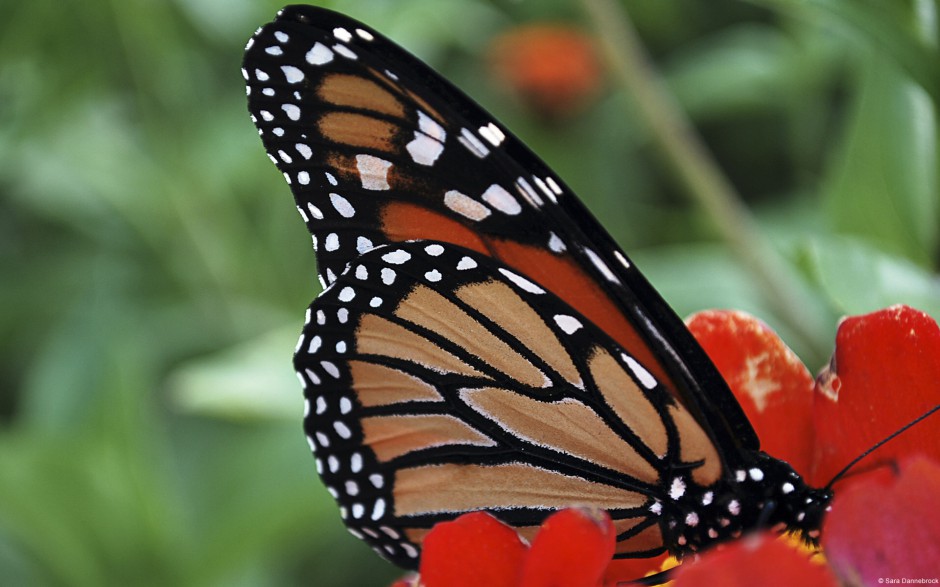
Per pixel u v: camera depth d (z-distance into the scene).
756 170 0.59
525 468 0.29
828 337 0.36
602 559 0.26
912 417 0.28
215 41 0.43
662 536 0.29
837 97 0.54
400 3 0.39
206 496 0.38
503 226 0.29
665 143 0.36
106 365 0.38
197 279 0.44
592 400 0.29
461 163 0.29
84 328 0.40
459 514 0.30
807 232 0.46
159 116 0.42
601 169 0.55
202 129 0.44
